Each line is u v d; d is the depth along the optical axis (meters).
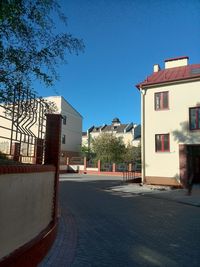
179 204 12.26
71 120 42.84
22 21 4.78
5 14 4.30
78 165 37.06
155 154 19.58
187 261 5.07
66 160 37.94
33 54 5.05
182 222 8.41
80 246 5.80
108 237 6.60
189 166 19.00
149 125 20.03
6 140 5.20
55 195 5.98
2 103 4.65
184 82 19.12
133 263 4.93
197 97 18.62
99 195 14.48
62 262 4.80
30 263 4.19
